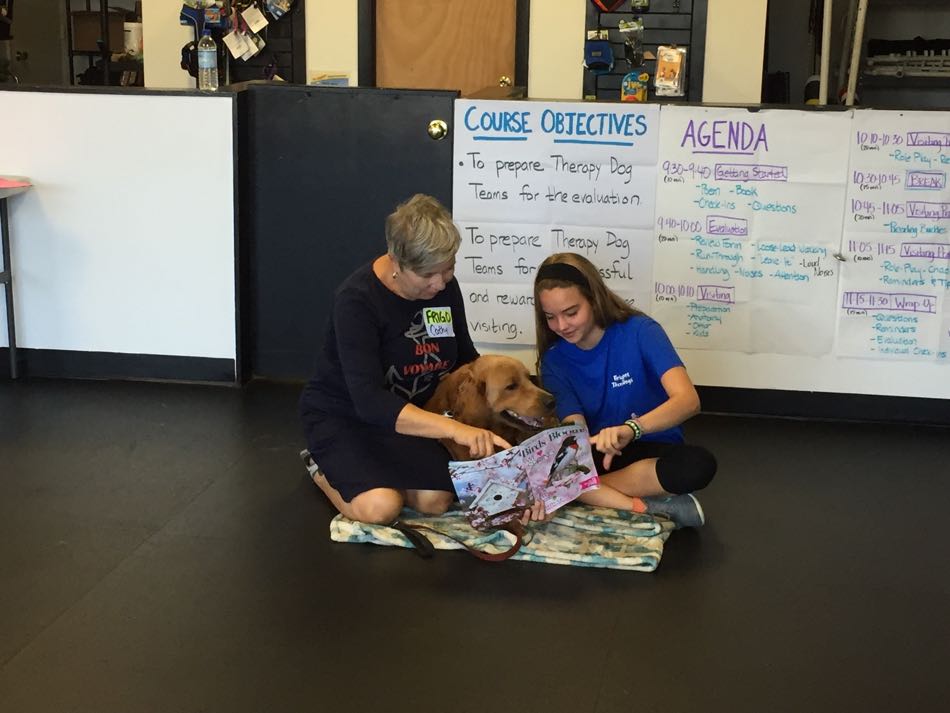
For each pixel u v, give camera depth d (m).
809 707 2.22
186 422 4.09
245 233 4.49
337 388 3.09
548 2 5.84
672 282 4.21
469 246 4.30
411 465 3.02
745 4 5.68
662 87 5.58
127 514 3.20
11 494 3.34
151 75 6.27
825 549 3.04
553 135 4.16
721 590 2.75
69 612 2.58
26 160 4.47
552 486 2.88
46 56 7.72
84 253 4.54
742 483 3.56
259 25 5.99
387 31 6.09
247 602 2.64
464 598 2.68
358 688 2.26
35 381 4.61
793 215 4.10
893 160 4.02
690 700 2.24
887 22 6.68
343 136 4.35
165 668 2.33
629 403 3.12
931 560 2.98
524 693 2.25
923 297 4.11
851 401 4.24
